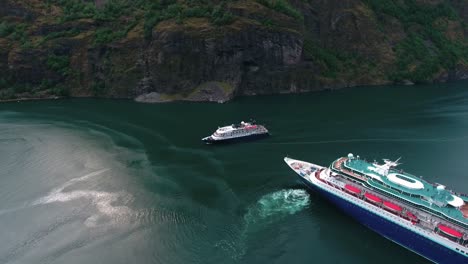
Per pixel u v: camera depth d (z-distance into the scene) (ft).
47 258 222.28
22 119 504.43
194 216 262.88
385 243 238.48
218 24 646.33
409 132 441.68
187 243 234.38
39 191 300.81
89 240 238.07
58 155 373.40
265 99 634.02
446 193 237.45
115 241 236.63
